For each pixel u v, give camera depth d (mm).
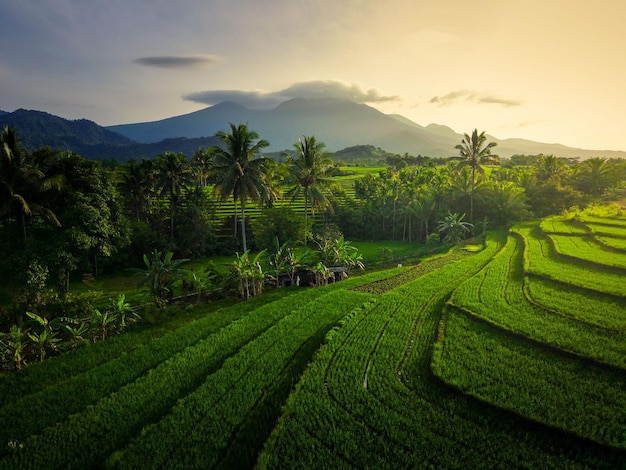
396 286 39469
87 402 19969
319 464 14391
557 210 75500
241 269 37844
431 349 22812
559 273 34438
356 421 16688
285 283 43781
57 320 27797
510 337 23703
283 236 54062
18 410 19359
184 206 61750
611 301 28281
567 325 24391
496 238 60062
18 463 15609
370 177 89500
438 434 15812
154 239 53875
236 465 14953
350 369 20969
